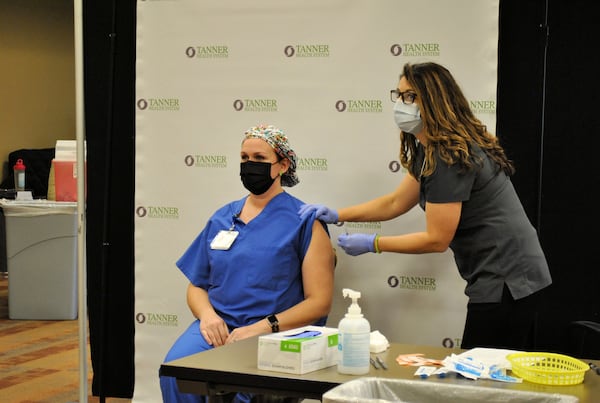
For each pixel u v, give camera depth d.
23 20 8.47
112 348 3.49
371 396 1.51
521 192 3.00
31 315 5.80
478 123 2.47
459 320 3.06
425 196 2.48
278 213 2.88
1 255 7.88
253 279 2.80
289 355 1.79
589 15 2.89
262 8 3.17
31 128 8.58
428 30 3.00
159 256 3.34
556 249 2.98
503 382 1.71
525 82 2.97
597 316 2.95
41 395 3.88
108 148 3.40
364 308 3.15
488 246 2.38
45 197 7.73
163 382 2.68
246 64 3.21
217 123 3.26
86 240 3.47
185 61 3.27
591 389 1.66
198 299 2.90
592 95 2.91
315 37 3.12
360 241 2.78
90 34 3.42
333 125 3.13
